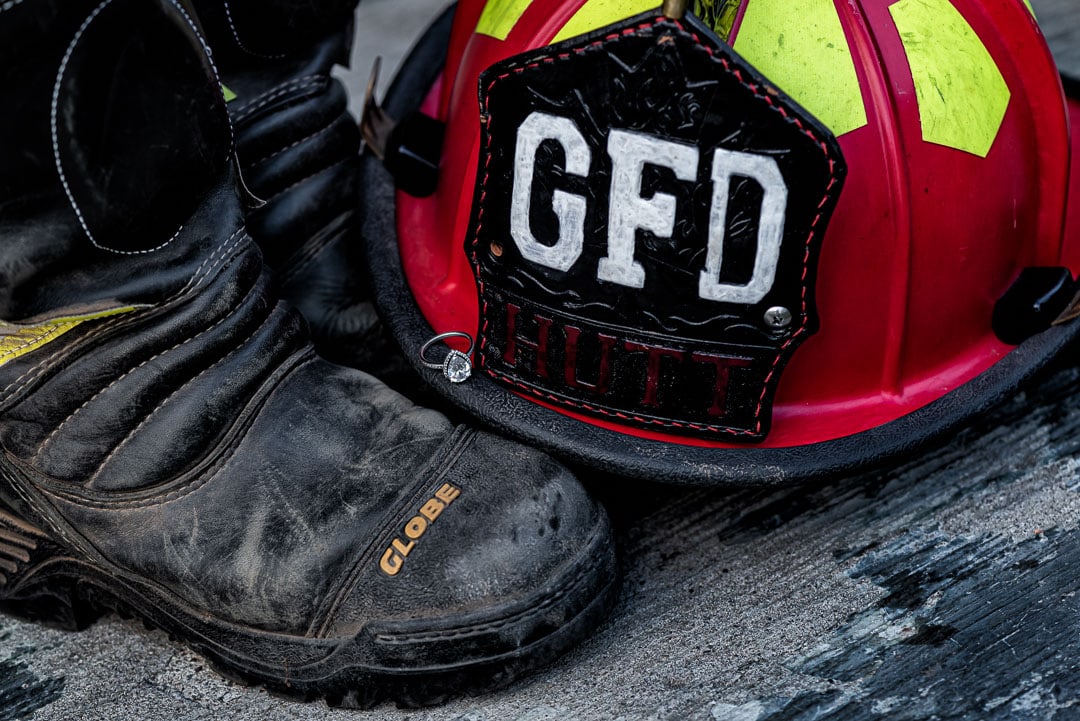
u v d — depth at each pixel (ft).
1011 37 2.92
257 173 3.38
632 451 2.83
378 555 2.57
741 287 2.56
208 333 2.63
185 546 2.65
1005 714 2.43
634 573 3.03
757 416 2.77
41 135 2.09
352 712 2.68
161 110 2.27
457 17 3.54
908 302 2.85
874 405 2.99
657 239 2.56
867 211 2.68
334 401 2.85
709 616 2.85
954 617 2.74
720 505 3.26
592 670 2.71
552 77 2.52
